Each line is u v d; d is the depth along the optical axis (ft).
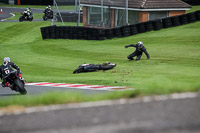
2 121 84.02
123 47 354.74
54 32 444.96
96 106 92.84
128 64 269.03
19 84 157.28
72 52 353.10
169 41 353.92
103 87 179.63
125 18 461.37
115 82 193.16
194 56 279.28
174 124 73.31
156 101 92.94
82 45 389.39
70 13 535.19
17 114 89.71
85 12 504.84
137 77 211.82
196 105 86.99
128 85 181.27
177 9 465.47
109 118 80.59
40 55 351.05
